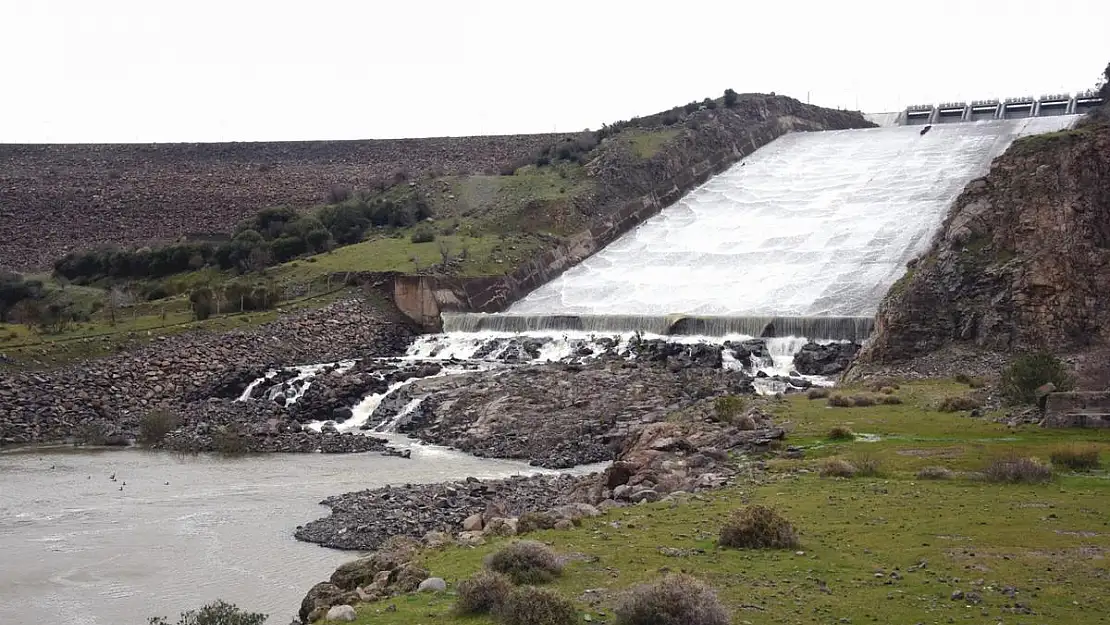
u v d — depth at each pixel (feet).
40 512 132.16
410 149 535.60
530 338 271.69
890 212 347.36
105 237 443.32
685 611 54.39
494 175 447.42
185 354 244.63
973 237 235.40
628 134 445.78
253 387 233.14
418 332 300.40
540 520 85.81
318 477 156.35
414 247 346.95
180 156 538.88
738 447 128.06
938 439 125.49
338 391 223.10
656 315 263.29
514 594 58.95
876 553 70.79
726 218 380.37
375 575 76.18
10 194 480.23
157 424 193.36
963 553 69.67
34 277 374.22
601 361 234.38
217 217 461.78
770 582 63.93
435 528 117.80
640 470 116.98
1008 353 207.21
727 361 231.50
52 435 200.34
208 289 285.43
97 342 237.86
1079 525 77.36
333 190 465.88
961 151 399.03
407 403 212.84
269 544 114.83
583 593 62.85
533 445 175.94
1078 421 129.49
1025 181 231.09
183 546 114.32
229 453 180.04
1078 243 214.48
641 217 393.29
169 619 88.33
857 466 108.06
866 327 235.61
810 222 354.33
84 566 106.52
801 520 82.64
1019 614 55.93
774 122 490.08
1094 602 57.88
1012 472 98.68
